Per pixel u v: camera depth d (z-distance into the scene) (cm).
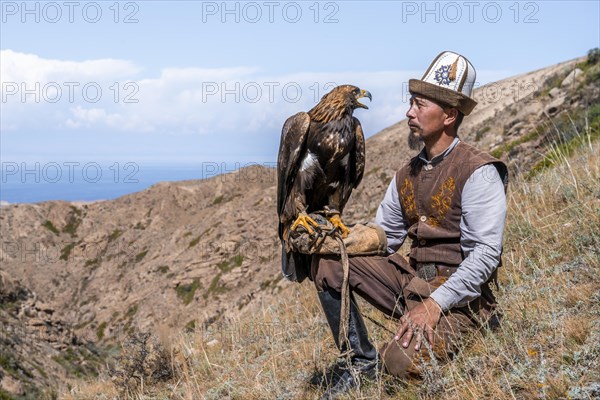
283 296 827
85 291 6906
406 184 397
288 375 492
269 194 5875
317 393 420
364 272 380
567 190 638
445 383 345
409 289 374
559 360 336
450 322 371
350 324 380
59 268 7444
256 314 783
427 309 358
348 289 371
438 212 379
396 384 368
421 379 360
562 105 2444
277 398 442
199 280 5378
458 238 377
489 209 360
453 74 367
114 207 8281
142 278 6228
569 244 514
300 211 432
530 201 702
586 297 397
